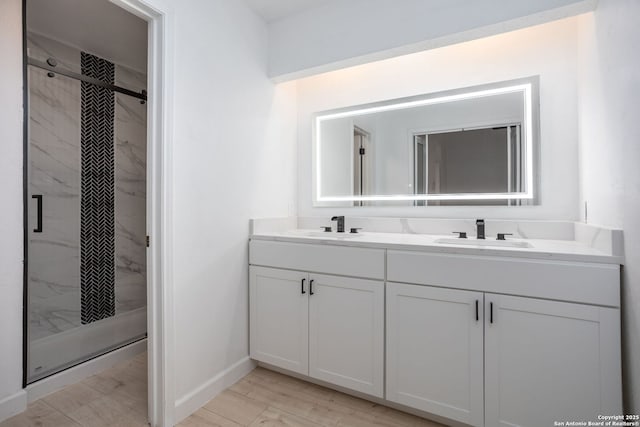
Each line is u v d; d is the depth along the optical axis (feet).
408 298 5.01
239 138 6.40
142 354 7.27
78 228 8.04
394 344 5.12
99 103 8.46
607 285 3.83
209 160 5.67
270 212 7.29
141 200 9.45
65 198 7.81
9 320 5.03
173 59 4.93
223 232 5.98
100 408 5.26
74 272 7.95
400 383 5.07
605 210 4.28
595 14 4.58
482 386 4.50
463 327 4.63
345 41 6.37
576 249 4.42
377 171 7.36
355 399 5.60
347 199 7.70
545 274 4.14
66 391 5.72
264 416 5.14
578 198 5.56
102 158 8.54
